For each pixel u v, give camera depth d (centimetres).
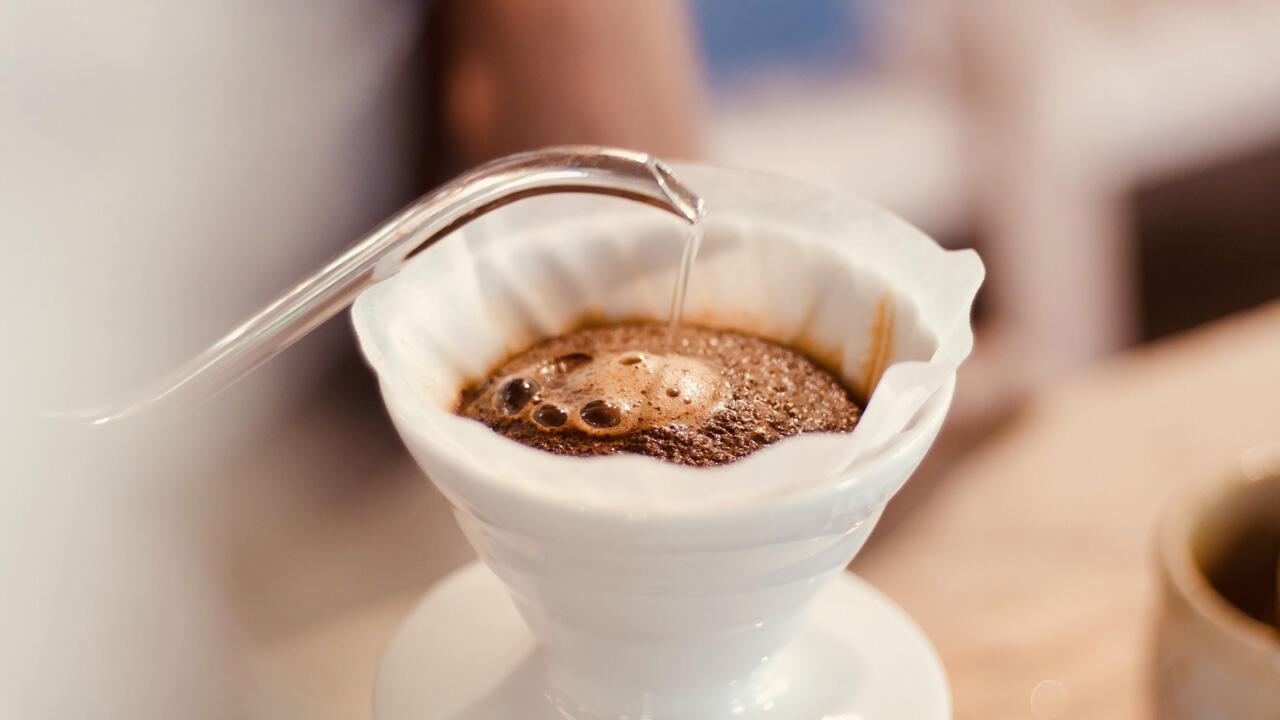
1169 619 54
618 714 39
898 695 40
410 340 39
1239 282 172
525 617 38
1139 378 85
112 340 48
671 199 37
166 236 54
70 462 44
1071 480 76
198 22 59
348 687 56
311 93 69
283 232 65
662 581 35
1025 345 112
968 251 39
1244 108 167
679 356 40
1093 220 149
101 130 53
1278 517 56
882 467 34
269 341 38
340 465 68
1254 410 81
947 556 70
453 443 35
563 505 33
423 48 81
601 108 84
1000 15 126
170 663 49
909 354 39
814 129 148
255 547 58
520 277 42
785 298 42
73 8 52
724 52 148
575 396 39
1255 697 50
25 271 47
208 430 57
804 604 37
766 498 34
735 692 39
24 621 42
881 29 151
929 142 146
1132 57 162
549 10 82
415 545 66
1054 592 67
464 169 84
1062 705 61
